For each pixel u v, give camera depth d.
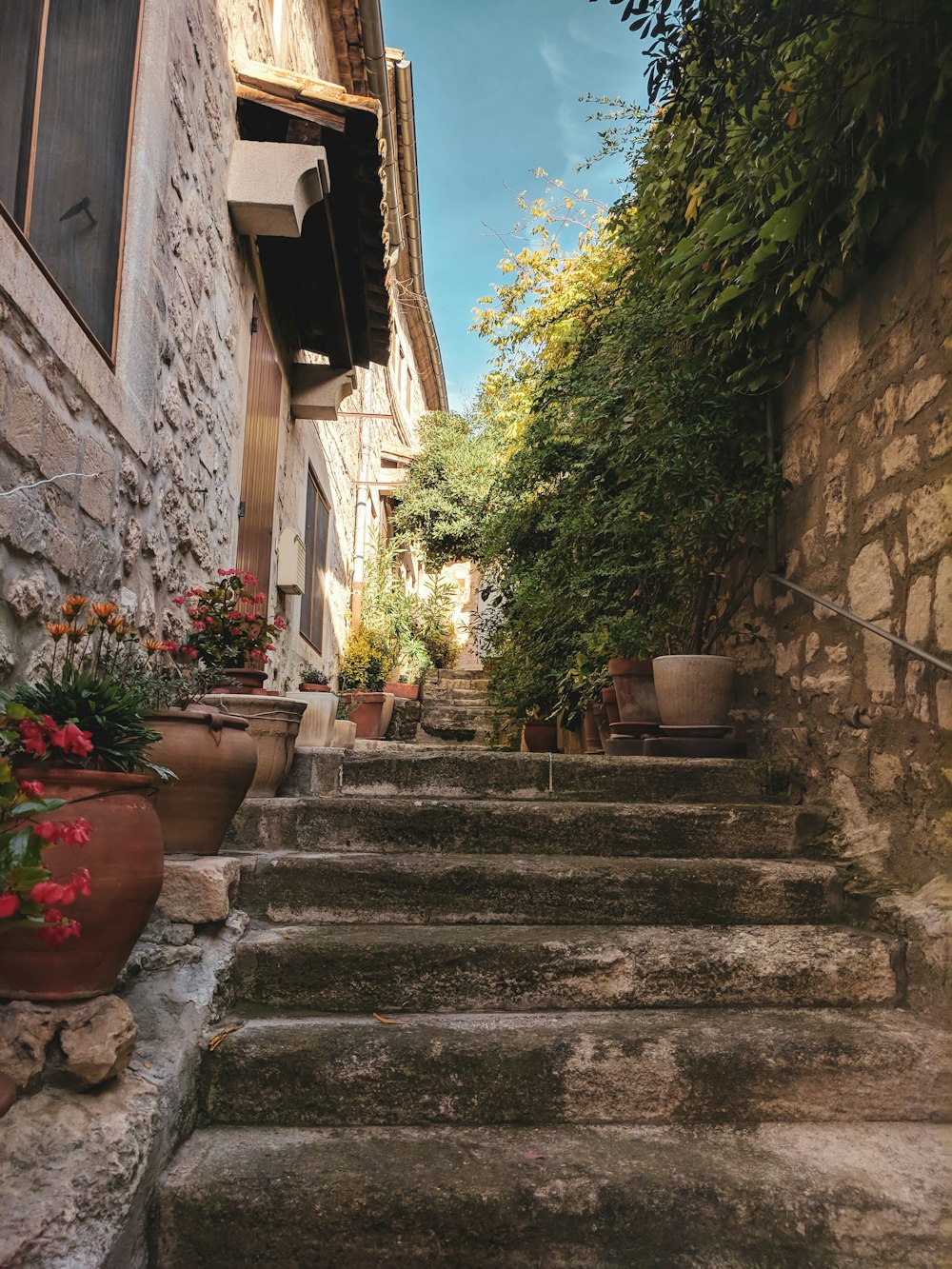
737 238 3.23
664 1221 1.81
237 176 4.50
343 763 3.70
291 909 2.78
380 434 12.89
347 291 6.18
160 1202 1.77
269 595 5.84
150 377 3.21
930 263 2.61
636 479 4.20
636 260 4.62
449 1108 2.13
